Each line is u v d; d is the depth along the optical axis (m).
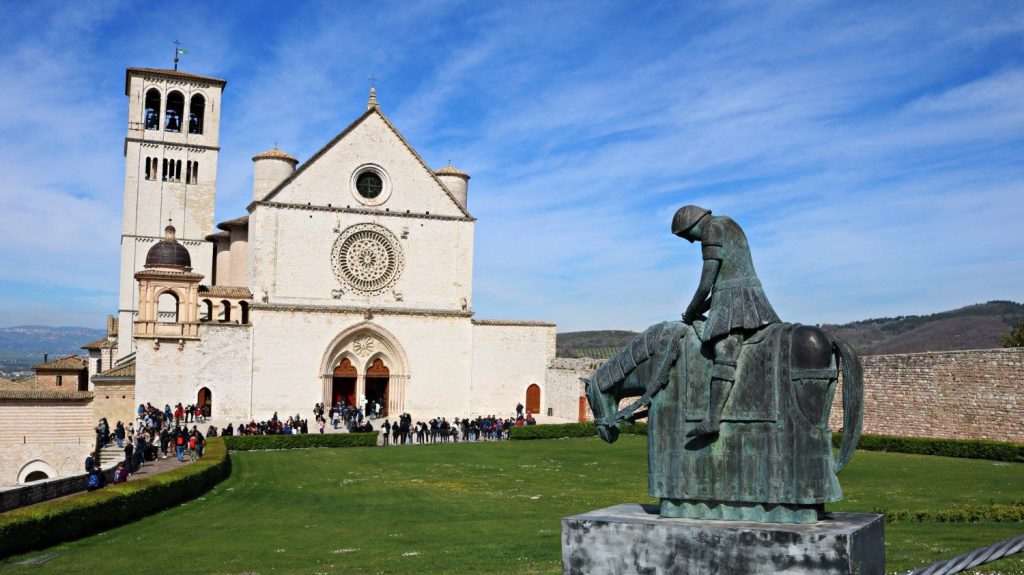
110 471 42.50
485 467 52.88
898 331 179.25
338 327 82.19
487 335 87.94
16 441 73.62
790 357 11.51
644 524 11.44
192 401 76.81
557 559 22.78
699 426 11.76
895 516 28.34
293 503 39.16
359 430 73.50
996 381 52.66
